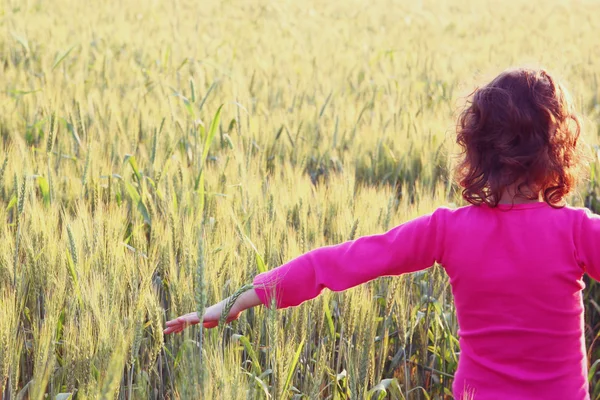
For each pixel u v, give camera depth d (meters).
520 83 1.87
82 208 3.23
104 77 8.45
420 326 3.16
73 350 2.36
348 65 10.80
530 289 1.87
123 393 2.47
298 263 2.05
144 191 3.82
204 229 3.13
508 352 1.90
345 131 6.01
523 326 1.88
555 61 11.06
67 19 14.25
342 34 15.55
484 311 1.93
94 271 2.74
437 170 4.93
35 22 12.84
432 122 6.02
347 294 2.59
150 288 2.55
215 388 2.04
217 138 5.66
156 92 7.52
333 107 7.46
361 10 21.89
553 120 1.83
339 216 3.45
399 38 14.99
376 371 3.14
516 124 1.82
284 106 7.71
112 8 16.89
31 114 6.24
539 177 1.84
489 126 1.87
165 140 5.18
